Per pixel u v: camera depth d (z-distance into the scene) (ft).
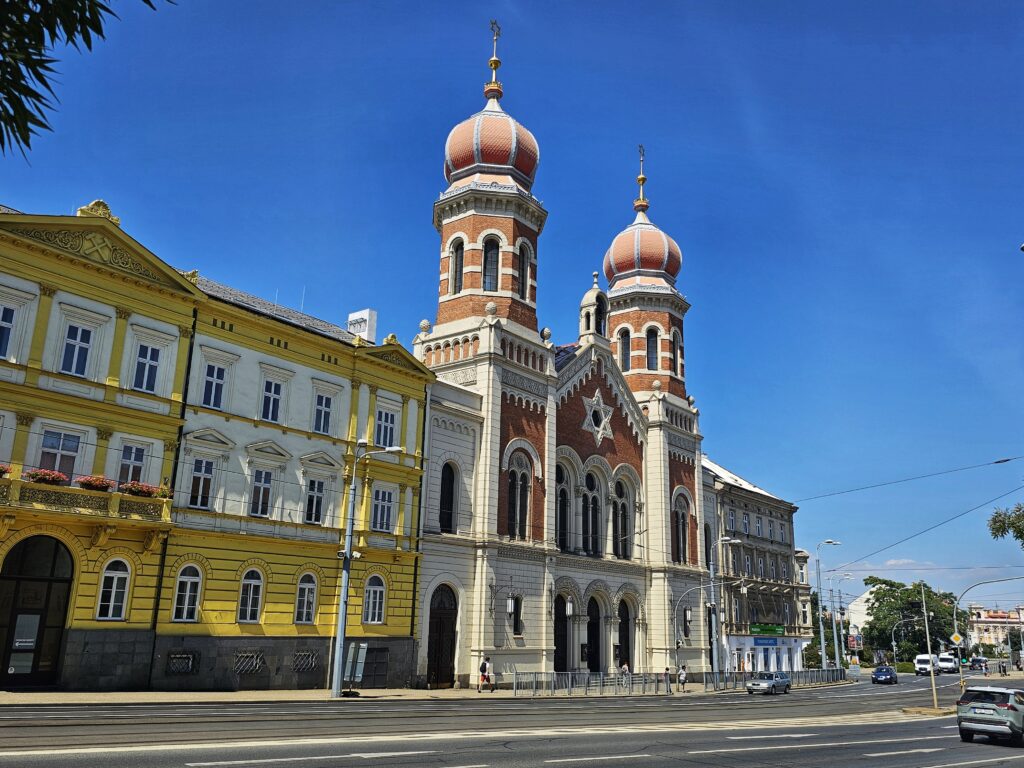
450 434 164.66
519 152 197.16
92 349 111.04
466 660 158.92
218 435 122.42
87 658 103.81
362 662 124.16
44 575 103.04
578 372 204.13
